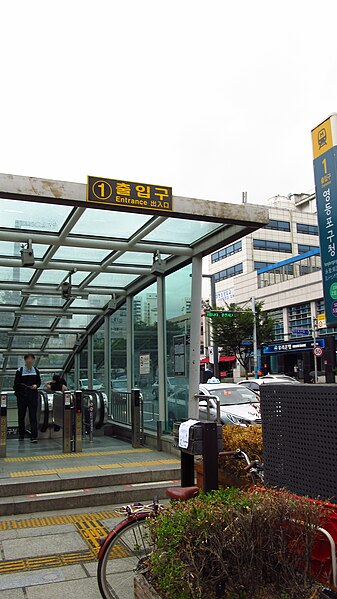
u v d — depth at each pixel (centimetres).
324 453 339
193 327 879
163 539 310
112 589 372
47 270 1038
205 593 291
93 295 1208
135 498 676
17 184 612
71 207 711
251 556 292
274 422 394
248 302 5662
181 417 895
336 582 295
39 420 1132
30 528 557
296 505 308
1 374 1489
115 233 838
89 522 579
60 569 440
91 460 836
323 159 828
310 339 4728
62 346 1523
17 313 1236
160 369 977
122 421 1157
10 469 759
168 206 679
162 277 1010
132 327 1159
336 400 331
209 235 838
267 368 5331
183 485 473
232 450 516
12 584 407
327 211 815
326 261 820
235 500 325
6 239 805
